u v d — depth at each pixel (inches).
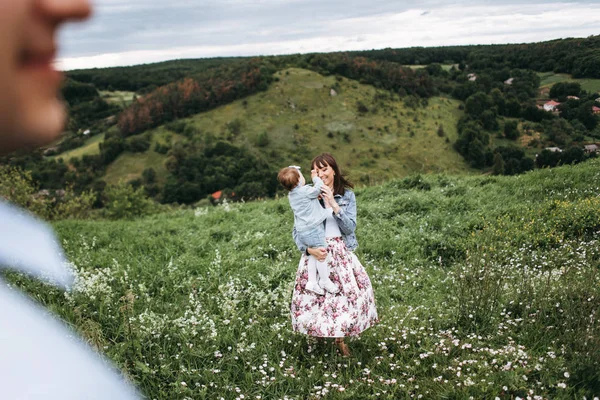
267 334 202.4
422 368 170.4
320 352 189.8
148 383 162.9
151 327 195.8
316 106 4943.4
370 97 5206.7
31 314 10.3
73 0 7.8
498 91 4318.4
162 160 3934.5
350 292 184.4
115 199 936.9
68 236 352.2
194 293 240.2
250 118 4707.2
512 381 155.3
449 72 5585.6
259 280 265.6
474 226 341.7
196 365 179.2
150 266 283.3
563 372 160.6
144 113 4534.9
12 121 7.9
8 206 11.0
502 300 222.4
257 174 3341.5
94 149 4173.2
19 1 7.7
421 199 404.8
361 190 469.4
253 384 167.3
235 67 5600.4
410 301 240.1
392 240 328.5
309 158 4256.9
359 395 157.5
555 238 309.3
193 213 459.8
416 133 4522.6
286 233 349.7
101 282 245.0
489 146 3846.0
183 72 5851.4
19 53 7.9
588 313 189.0
